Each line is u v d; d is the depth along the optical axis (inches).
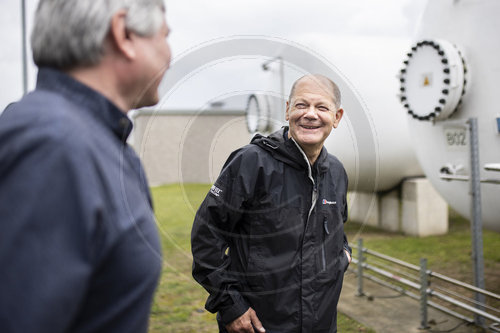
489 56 116.0
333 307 59.0
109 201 25.8
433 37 134.0
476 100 120.2
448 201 147.5
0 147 23.7
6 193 22.6
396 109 205.2
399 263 134.7
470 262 176.7
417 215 219.3
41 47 28.1
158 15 30.7
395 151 208.1
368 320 126.6
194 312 128.0
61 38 27.5
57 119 24.7
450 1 129.3
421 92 129.9
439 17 132.7
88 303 26.0
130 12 28.8
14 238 21.8
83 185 23.8
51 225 22.5
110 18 28.0
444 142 136.2
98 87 29.2
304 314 56.4
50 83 28.1
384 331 119.0
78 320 26.0
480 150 121.3
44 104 25.7
